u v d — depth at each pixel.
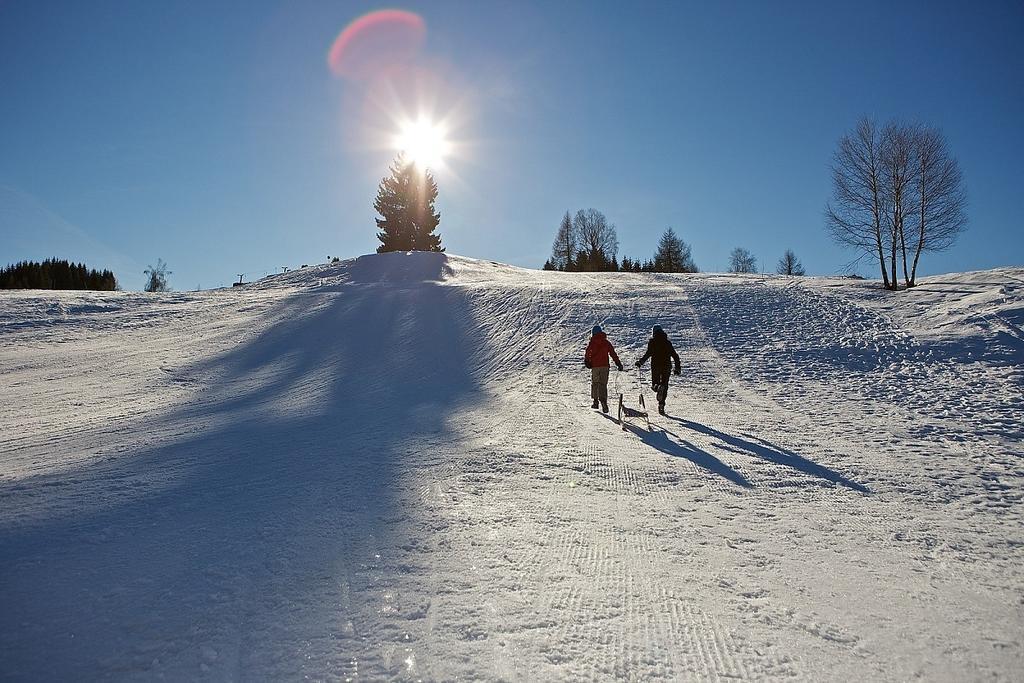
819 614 4.04
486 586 4.15
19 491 6.05
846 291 24.89
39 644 3.29
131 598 3.79
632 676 3.22
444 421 10.00
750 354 15.99
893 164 27.83
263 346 18.42
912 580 4.63
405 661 3.22
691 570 4.63
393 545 4.74
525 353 16.97
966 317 17.28
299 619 3.60
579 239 75.62
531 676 3.16
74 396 12.88
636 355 16.48
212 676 3.05
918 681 3.31
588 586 4.25
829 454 8.30
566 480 6.89
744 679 3.25
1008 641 3.77
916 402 11.41
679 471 7.43
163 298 27.45
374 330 20.14
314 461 7.11
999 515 6.11
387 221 70.94
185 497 5.73
